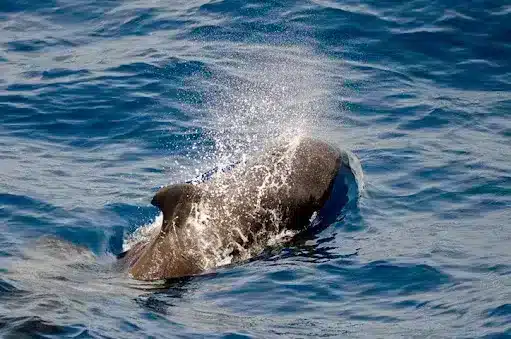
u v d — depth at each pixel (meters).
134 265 38.41
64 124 51.53
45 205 43.28
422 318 34.19
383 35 58.81
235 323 33.84
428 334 33.12
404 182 44.66
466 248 38.97
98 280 37.25
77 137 50.47
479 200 43.06
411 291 36.06
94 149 49.31
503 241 39.44
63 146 49.59
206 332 33.12
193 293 36.19
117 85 54.75
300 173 41.97
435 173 45.47
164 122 51.16
